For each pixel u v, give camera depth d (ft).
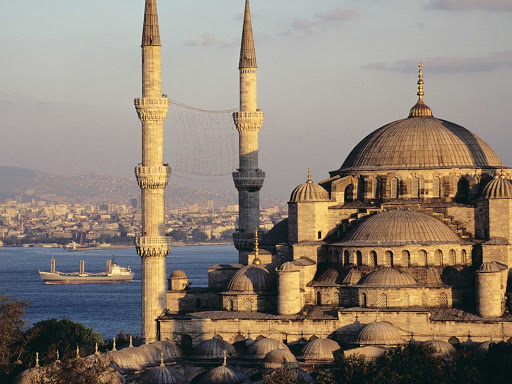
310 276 650.84
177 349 625.41
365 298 618.85
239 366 601.62
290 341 620.90
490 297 600.80
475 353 577.84
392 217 646.33
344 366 550.77
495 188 650.84
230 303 647.56
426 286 618.85
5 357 635.25
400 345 581.12
